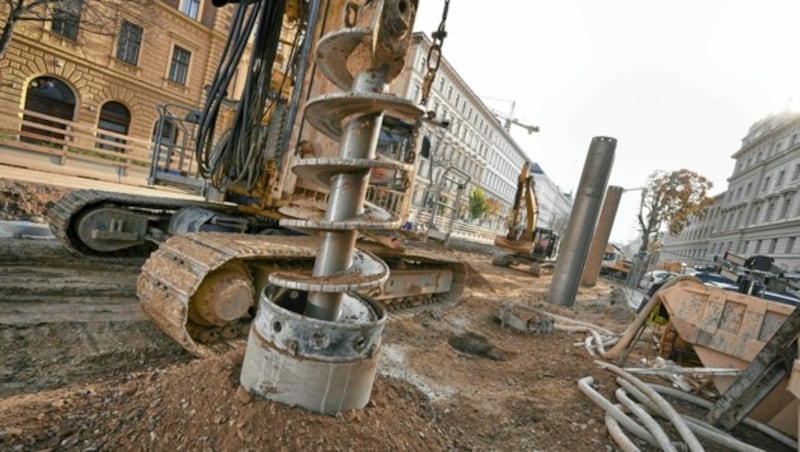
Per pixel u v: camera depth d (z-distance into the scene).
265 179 4.59
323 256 1.96
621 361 5.19
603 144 9.72
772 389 3.22
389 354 4.17
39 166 11.64
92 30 17.08
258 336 1.99
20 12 13.66
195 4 22.72
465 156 54.81
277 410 1.89
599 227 16.64
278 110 4.56
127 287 4.72
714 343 4.20
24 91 17.52
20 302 3.80
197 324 3.40
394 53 1.77
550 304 9.97
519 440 2.95
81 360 2.98
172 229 5.39
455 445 2.59
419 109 1.73
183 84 22.88
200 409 1.97
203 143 4.36
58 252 5.53
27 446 1.73
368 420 2.09
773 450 3.37
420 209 18.05
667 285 4.96
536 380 4.23
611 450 2.94
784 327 3.08
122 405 2.09
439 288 6.62
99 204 5.21
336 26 4.07
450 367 4.22
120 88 20.44
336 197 1.90
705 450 3.08
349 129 1.89
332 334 1.89
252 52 3.94
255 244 3.56
